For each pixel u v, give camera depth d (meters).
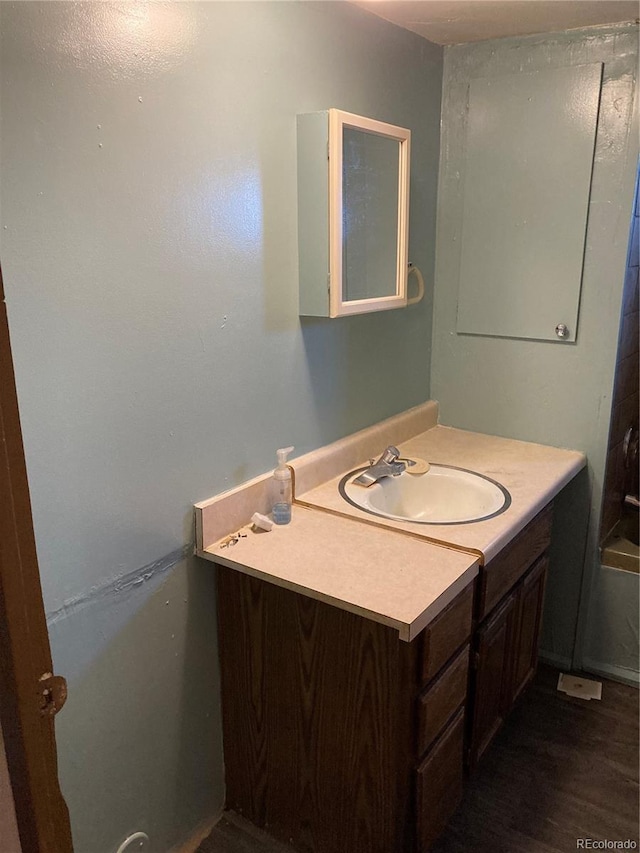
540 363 2.23
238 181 1.48
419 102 2.09
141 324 1.33
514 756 2.01
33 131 1.10
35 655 0.60
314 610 1.47
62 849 0.65
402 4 1.75
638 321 2.30
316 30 1.63
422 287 2.11
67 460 1.24
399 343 2.22
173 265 1.38
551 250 2.12
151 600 1.47
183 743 1.63
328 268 1.65
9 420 0.56
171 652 1.55
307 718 1.56
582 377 2.17
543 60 2.01
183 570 1.54
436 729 1.53
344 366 1.96
